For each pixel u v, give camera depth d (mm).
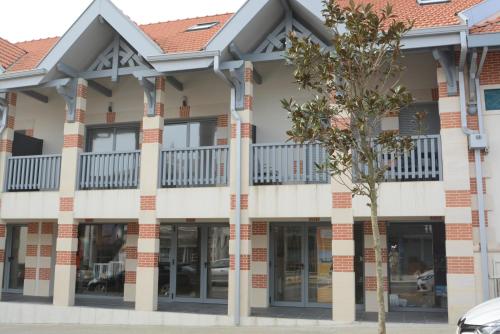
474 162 11188
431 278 13656
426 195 11312
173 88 15375
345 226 11742
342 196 11844
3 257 14758
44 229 16672
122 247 16125
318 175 12227
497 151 11156
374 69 7777
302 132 7625
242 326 11984
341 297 11633
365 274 13672
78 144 14133
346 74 7715
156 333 11367
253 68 13891
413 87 13234
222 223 15203
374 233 7441
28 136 16109
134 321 12977
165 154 13414
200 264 15195
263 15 12336
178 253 15453
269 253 14539
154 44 12906
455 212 11094
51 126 16578
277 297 14469
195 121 15352
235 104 12781
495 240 10914
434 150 11531
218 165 12984
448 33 10805
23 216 14406
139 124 15805
